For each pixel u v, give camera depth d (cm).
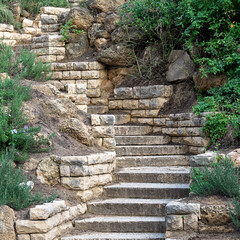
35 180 689
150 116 1002
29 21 1388
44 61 1180
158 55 1059
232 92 884
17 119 720
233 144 784
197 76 928
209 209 575
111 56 1089
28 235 576
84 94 977
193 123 856
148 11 1073
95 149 809
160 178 775
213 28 939
